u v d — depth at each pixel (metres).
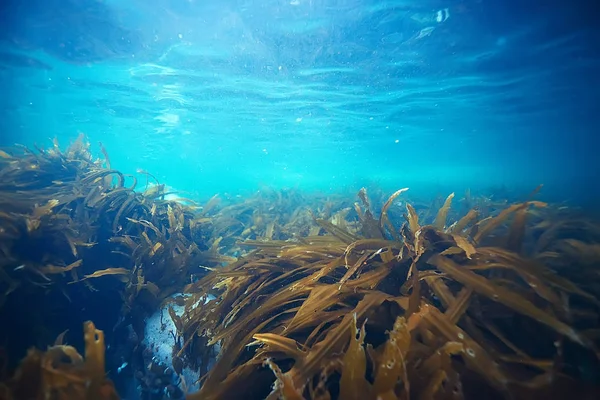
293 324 1.14
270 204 5.35
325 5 4.01
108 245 2.37
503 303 0.99
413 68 6.09
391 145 14.86
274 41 5.00
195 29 4.73
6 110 11.12
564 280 1.04
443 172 31.38
